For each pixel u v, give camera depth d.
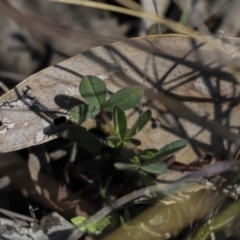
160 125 0.53
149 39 0.52
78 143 0.52
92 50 0.52
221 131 0.52
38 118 0.52
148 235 0.52
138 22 0.60
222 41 0.52
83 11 0.60
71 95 0.52
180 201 0.52
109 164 0.54
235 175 0.52
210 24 0.57
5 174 0.55
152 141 0.53
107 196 0.53
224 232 0.52
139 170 0.52
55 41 0.56
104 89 0.51
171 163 0.52
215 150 0.52
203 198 0.52
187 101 0.53
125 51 0.52
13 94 0.52
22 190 0.55
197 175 0.52
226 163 0.52
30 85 0.52
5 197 0.55
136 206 0.53
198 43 0.52
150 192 0.52
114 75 0.52
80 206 0.53
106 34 0.59
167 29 0.56
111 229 0.52
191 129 0.53
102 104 0.51
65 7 0.60
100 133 0.54
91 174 0.54
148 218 0.52
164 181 0.53
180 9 0.56
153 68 0.53
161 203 0.52
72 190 0.54
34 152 0.54
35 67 0.59
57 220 0.53
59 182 0.54
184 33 0.53
